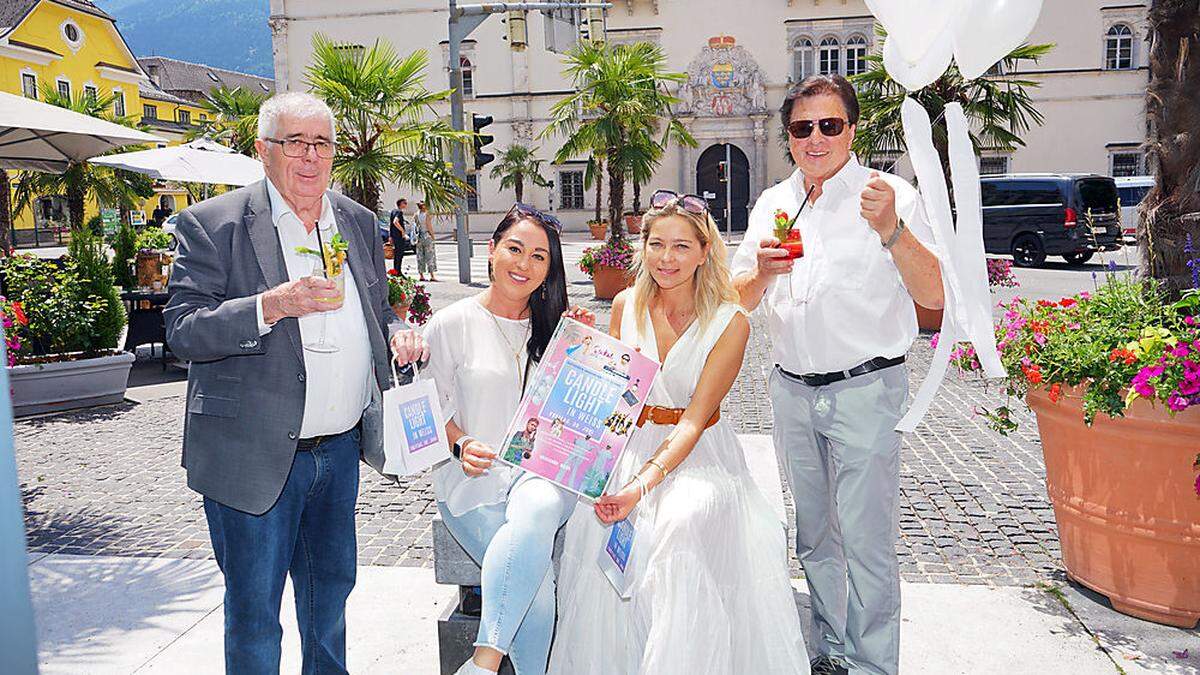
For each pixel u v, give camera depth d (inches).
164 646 141.0
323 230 109.3
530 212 115.7
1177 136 147.2
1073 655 133.0
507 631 101.0
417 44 1482.5
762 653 112.1
